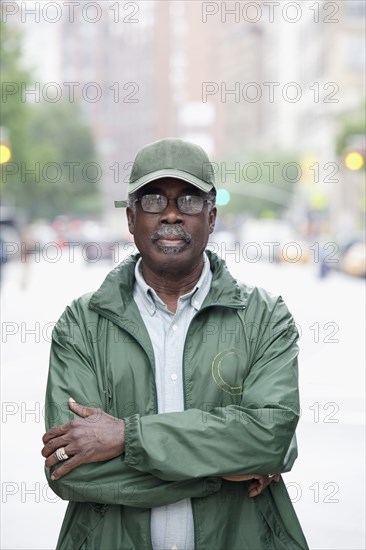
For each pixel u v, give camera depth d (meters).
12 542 5.67
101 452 2.76
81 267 40.62
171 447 2.73
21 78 44.12
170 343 2.96
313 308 21.73
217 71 172.38
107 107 177.00
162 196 2.94
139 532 2.85
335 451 7.75
